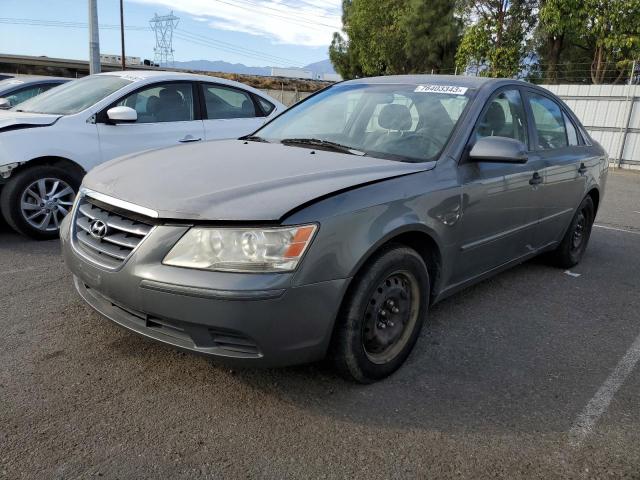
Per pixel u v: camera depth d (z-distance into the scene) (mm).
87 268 2584
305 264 2311
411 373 2936
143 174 2797
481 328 3584
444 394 2744
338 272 2410
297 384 2742
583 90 15617
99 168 3123
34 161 5043
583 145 4953
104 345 3053
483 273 3664
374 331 2725
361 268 2576
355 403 2613
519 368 3066
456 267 3270
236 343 2334
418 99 3633
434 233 2943
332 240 2389
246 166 2852
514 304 4066
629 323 3824
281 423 2430
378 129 3498
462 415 2572
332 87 4316
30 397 2527
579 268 5105
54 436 2266
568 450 2359
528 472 2209
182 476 2076
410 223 2734
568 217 4637
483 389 2816
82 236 2742
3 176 4801
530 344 3387
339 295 2439
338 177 2703
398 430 2430
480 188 3270
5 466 2080
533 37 21078
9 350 2957
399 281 2828
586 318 3871
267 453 2232
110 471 2082
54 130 5121
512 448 2352
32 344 3035
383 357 2818
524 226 3922
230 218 2281
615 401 2771
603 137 15461
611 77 19625
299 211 2348
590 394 2826
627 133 14961
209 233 2285
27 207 4961
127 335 3176
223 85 6625
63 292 3816
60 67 54562
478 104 3482
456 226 3125
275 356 2355
